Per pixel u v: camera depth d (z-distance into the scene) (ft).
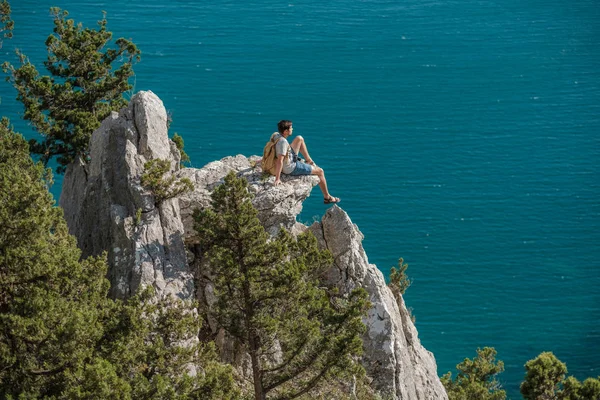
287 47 576.20
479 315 321.93
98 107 137.69
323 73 543.80
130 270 81.05
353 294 75.20
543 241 382.42
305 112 492.13
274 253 75.77
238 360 85.97
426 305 328.29
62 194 118.62
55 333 59.41
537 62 589.73
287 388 84.84
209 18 602.44
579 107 526.57
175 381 64.49
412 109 510.99
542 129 496.23
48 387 60.23
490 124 499.10
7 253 63.82
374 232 381.81
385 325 93.81
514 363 291.99
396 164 444.96
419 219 393.50
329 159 447.01
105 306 66.28
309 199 398.62
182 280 80.94
